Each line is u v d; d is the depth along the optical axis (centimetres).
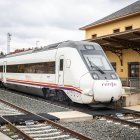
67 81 1593
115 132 1021
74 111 1426
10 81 2609
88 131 1035
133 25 2641
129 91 1859
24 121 1146
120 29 2817
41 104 1703
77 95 1508
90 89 1452
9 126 1059
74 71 1540
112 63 2777
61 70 1666
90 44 1642
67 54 1617
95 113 1359
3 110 1471
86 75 1484
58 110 1470
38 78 1986
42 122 1170
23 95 2291
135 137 954
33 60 2094
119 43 2217
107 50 2695
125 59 2575
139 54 2391
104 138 937
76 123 1185
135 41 2205
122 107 1622
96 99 1463
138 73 2412
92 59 1561
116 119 1213
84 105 1647
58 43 1798
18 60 2427
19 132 969
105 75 1509
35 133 994
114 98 1502
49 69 1820
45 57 1891
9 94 2344
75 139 915
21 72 2336
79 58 1548
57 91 1744
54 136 959
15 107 1537
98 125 1138
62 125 1137
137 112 1430
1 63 2914
